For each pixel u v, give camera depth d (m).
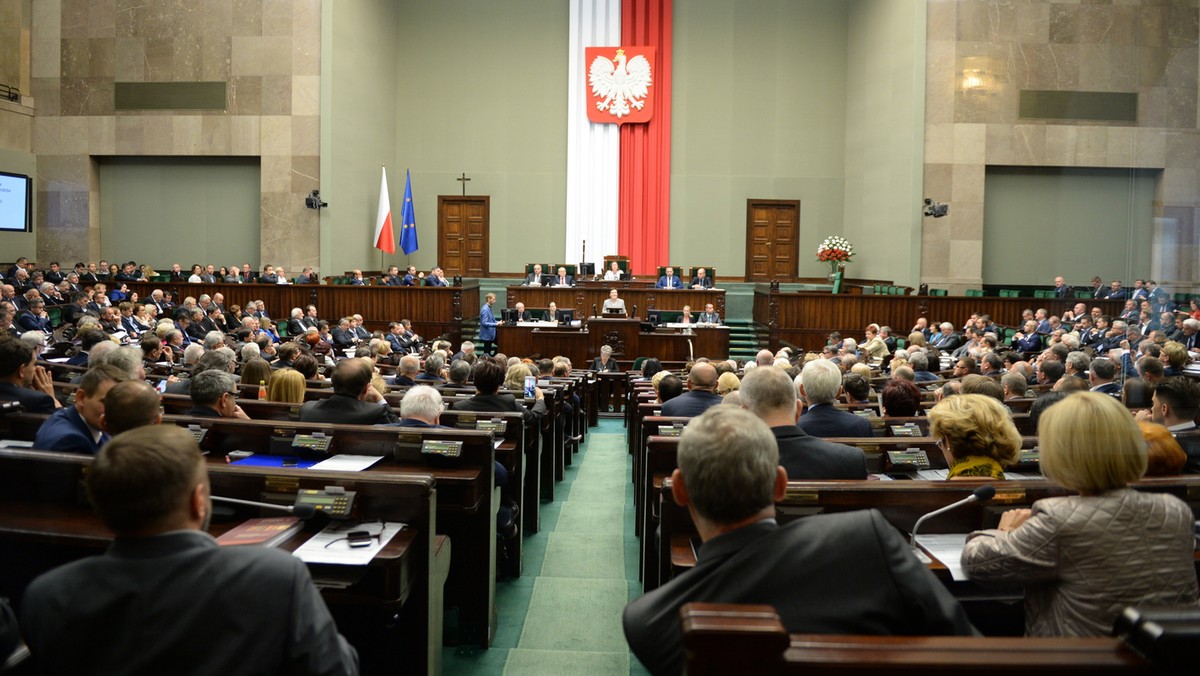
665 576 3.28
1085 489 2.14
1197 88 7.59
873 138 20.72
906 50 18.84
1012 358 8.95
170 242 20.38
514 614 4.55
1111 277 18.39
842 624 1.65
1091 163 18.36
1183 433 3.64
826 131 22.62
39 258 20.16
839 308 17.75
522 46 22.78
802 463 3.27
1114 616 2.04
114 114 19.91
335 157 19.53
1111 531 2.06
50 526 2.84
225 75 19.55
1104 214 18.45
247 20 19.45
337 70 19.44
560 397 7.84
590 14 22.45
